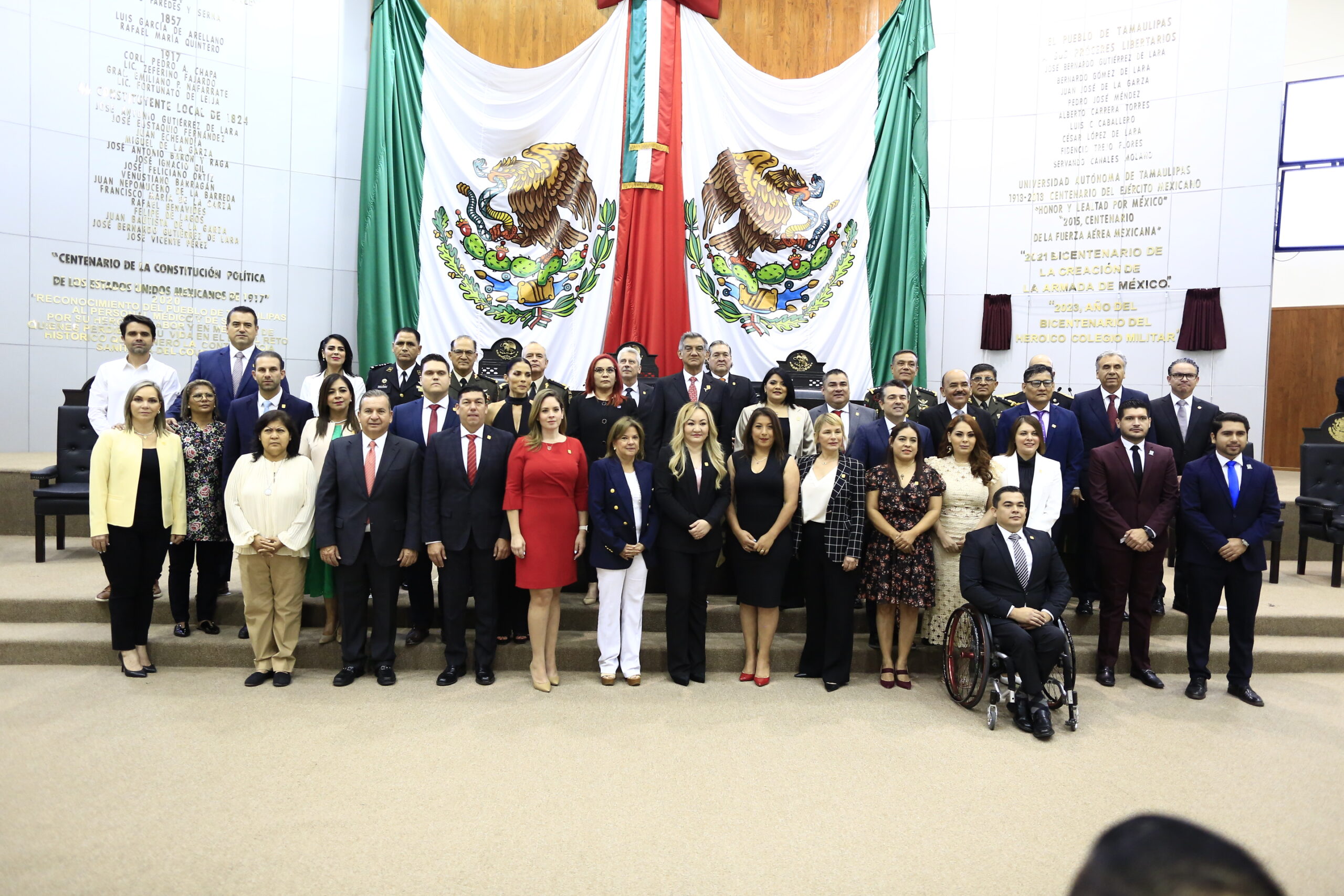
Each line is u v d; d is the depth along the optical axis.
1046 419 5.23
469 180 7.94
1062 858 2.78
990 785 3.35
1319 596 5.87
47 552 6.22
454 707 4.12
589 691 4.44
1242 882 0.72
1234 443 4.45
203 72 7.80
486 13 8.02
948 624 4.48
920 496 4.55
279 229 8.15
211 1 7.81
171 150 7.70
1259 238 7.83
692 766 3.47
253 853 2.70
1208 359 8.04
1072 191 8.53
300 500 4.38
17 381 7.24
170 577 4.75
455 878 2.58
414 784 3.23
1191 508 4.57
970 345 8.91
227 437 4.67
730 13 8.21
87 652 4.63
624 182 7.91
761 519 4.58
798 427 5.33
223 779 3.23
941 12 8.95
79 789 3.12
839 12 8.23
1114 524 4.66
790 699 4.38
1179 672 5.00
